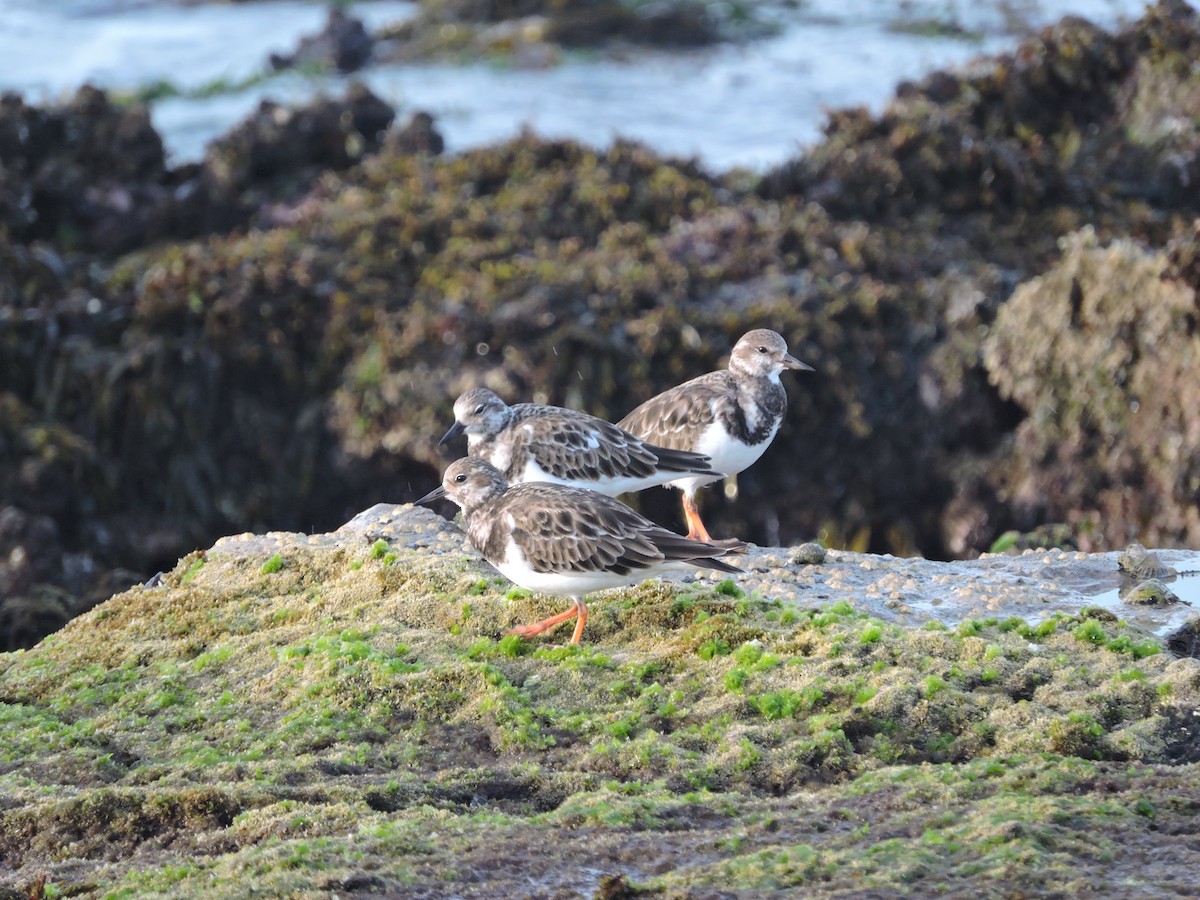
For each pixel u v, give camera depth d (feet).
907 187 64.59
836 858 18.43
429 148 70.23
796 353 55.42
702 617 27.37
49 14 120.26
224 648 27.99
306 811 21.09
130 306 58.80
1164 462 50.96
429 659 26.53
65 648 29.43
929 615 28.53
